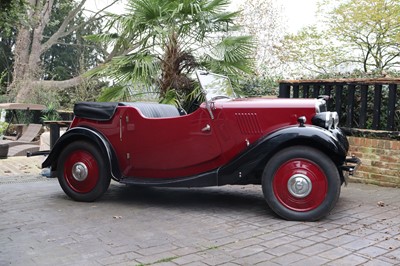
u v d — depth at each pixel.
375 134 6.24
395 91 6.06
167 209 4.82
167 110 5.83
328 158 4.19
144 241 3.63
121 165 5.14
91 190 5.14
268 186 4.37
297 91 7.18
